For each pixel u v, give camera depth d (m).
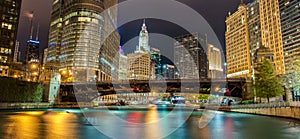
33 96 91.56
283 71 171.75
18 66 134.75
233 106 78.62
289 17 168.25
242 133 27.59
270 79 70.56
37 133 25.38
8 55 132.88
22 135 23.70
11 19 137.00
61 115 56.47
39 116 52.44
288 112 48.28
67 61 162.88
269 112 56.47
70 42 168.00
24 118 45.94
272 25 185.75
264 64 72.12
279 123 39.66
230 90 80.69
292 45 164.75
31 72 137.62
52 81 101.19
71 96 102.69
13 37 136.62
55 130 28.22
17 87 84.31
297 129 31.69
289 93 76.81
